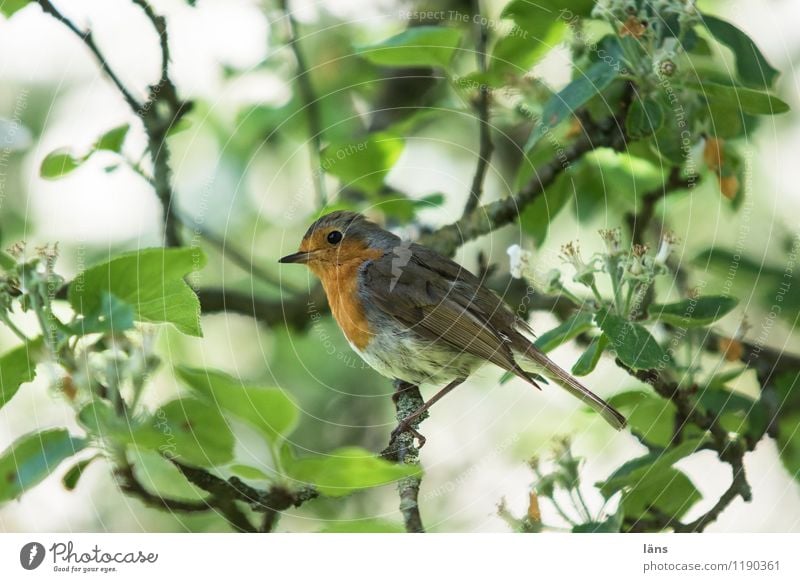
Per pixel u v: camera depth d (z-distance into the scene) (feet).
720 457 25.72
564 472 24.79
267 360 34.65
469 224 30.73
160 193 28.84
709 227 31.68
